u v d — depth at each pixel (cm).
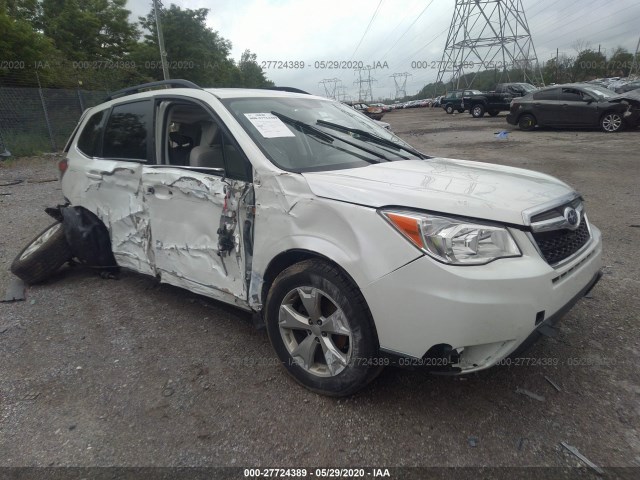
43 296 437
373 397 274
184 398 280
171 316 387
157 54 2955
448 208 232
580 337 328
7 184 1070
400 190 247
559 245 252
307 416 260
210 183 310
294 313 277
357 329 246
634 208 653
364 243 237
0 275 491
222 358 322
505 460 225
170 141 364
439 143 1563
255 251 290
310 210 259
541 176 320
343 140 347
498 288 216
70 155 470
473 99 2742
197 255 331
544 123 1648
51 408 275
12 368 318
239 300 311
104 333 363
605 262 463
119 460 234
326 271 252
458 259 221
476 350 227
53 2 2809
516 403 264
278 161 291
